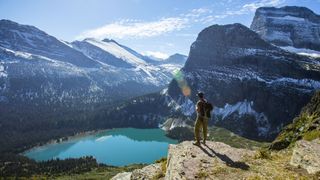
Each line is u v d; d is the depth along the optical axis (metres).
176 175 21.08
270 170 21.27
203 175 20.69
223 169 21.53
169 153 28.56
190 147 26.88
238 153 25.14
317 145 23.95
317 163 20.86
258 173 20.67
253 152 25.56
